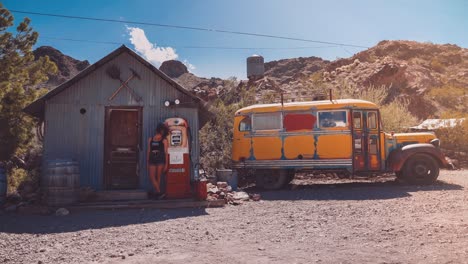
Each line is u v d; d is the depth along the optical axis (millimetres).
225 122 18109
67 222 7660
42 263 4875
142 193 10031
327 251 5090
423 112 31828
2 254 5344
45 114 10633
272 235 6156
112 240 6062
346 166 12039
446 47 64625
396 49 63375
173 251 5305
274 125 12922
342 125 12188
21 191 10766
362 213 7820
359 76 34938
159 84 11234
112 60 11086
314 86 23484
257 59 39250
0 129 12820
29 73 14398
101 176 10695
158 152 10141
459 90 35844
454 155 19484
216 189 10531
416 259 4609
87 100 10875
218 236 6184
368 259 4664
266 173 13195
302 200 10117
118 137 11836
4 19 13633
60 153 10609
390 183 12984
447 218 6977
